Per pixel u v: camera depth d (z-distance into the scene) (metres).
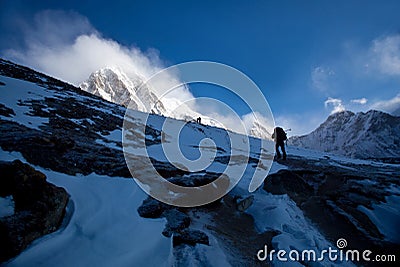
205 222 5.92
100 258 3.60
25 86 16.41
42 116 11.21
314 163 14.52
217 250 4.63
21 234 3.32
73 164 6.32
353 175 11.19
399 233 6.96
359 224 7.03
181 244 4.51
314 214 7.66
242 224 6.41
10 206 3.64
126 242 4.07
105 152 8.09
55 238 3.69
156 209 5.29
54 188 4.41
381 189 9.62
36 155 5.89
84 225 4.20
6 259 3.09
